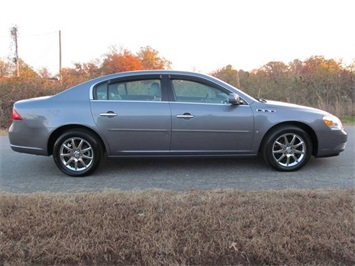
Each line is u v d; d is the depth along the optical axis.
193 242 2.91
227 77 14.72
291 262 2.74
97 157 5.09
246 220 3.20
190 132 5.03
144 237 2.96
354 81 13.37
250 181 4.77
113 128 4.98
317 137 5.16
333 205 3.51
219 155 5.16
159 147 5.07
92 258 2.80
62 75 13.94
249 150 5.17
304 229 3.05
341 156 6.12
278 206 3.50
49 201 3.65
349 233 3.01
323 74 13.90
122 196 3.82
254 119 5.07
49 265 2.74
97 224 3.15
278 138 5.16
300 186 4.51
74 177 5.09
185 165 5.64
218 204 3.55
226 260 2.78
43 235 3.01
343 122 10.94
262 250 2.81
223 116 5.03
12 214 3.35
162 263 2.74
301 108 5.27
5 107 11.35
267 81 14.38
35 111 5.01
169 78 5.13
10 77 12.30
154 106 5.01
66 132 5.04
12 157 6.36
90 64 35.38
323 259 2.77
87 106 5.00
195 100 5.10
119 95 5.09
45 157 6.36
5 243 2.91
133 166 5.62
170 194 3.94
